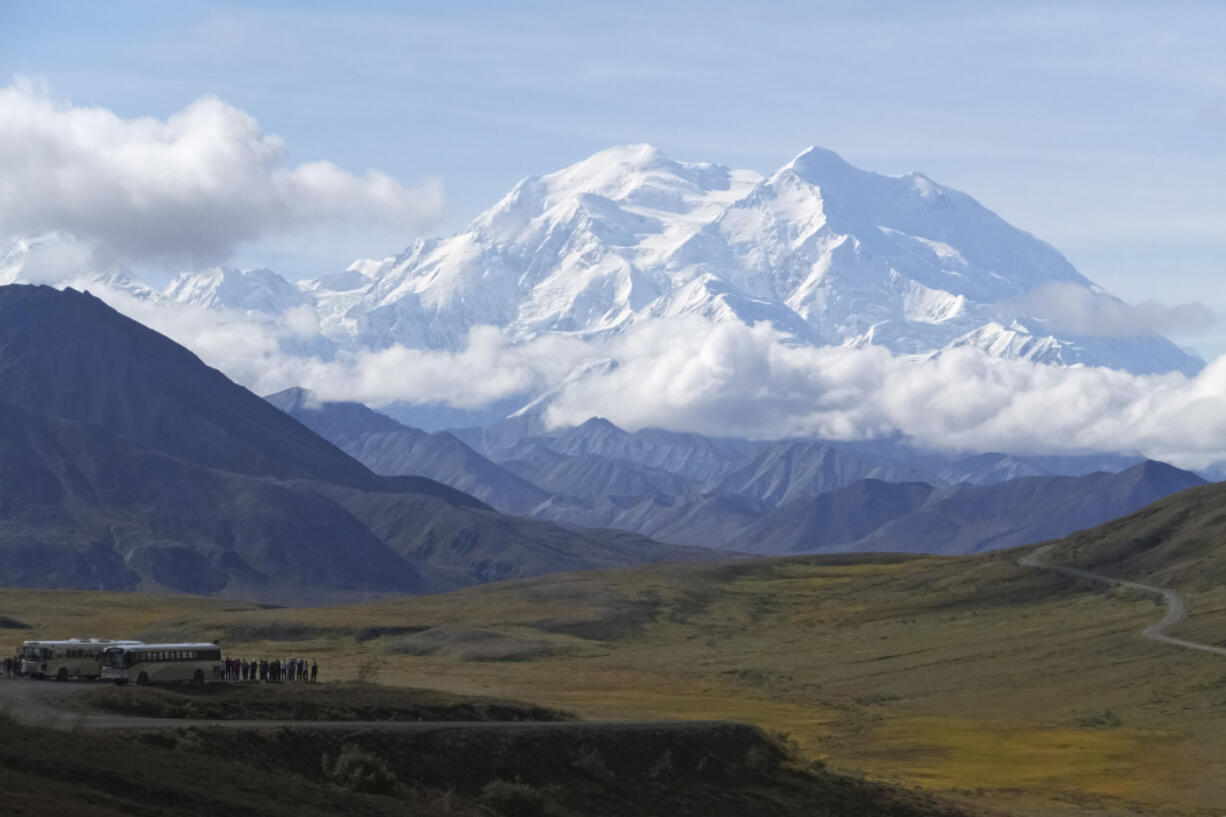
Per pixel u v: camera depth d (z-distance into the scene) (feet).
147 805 265.13
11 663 497.87
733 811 409.28
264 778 306.55
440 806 335.47
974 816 453.58
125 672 444.96
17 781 255.09
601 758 409.49
